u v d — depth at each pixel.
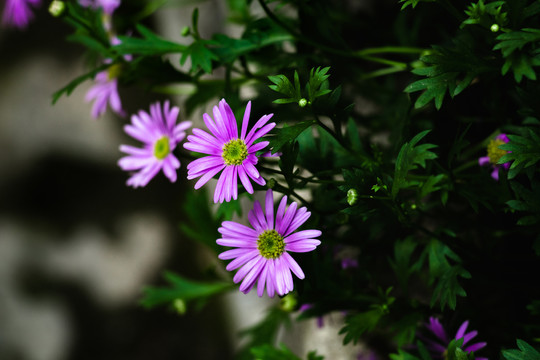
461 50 0.46
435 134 0.52
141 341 0.71
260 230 0.46
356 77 0.54
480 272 0.50
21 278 0.71
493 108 0.50
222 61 0.51
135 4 0.60
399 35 0.55
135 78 0.54
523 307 0.51
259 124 0.45
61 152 0.71
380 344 0.56
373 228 0.49
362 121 0.55
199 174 0.46
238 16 0.59
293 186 0.46
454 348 0.47
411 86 0.46
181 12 0.69
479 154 0.52
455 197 0.51
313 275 0.46
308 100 0.45
